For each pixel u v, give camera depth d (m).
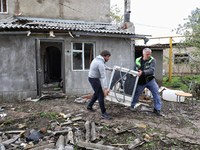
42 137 2.89
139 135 2.86
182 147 2.54
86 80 6.34
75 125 3.36
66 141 2.70
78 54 6.34
